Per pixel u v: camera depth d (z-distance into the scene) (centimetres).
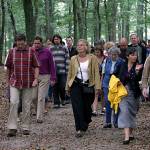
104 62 1221
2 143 1004
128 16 4791
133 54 982
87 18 4303
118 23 5372
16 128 1081
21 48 1085
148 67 951
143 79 953
